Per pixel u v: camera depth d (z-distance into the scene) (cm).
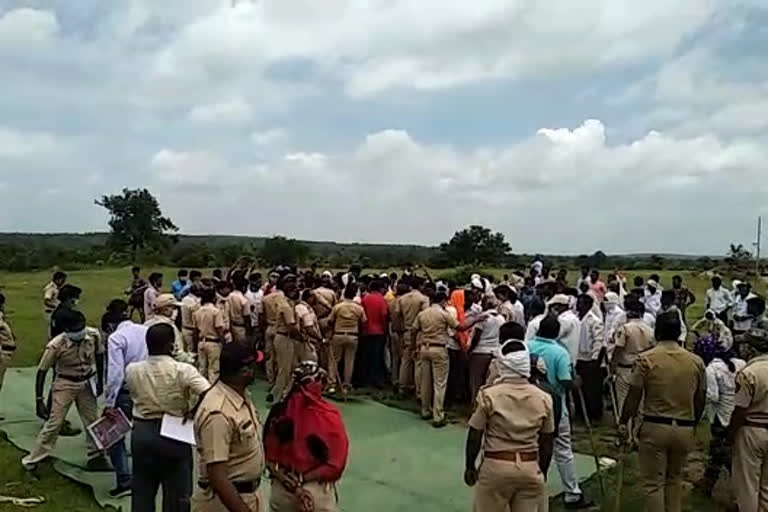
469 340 1127
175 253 5694
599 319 1070
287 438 476
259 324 1288
